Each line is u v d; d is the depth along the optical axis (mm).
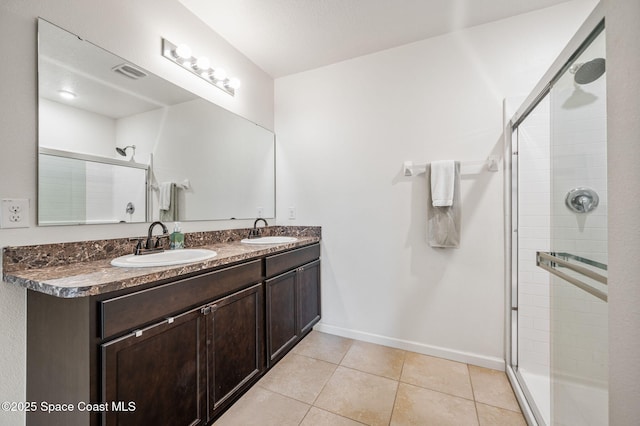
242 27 1950
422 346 2061
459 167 1903
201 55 1880
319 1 1703
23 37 1092
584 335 1076
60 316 958
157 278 1043
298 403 1522
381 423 1381
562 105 1214
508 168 1812
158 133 1629
